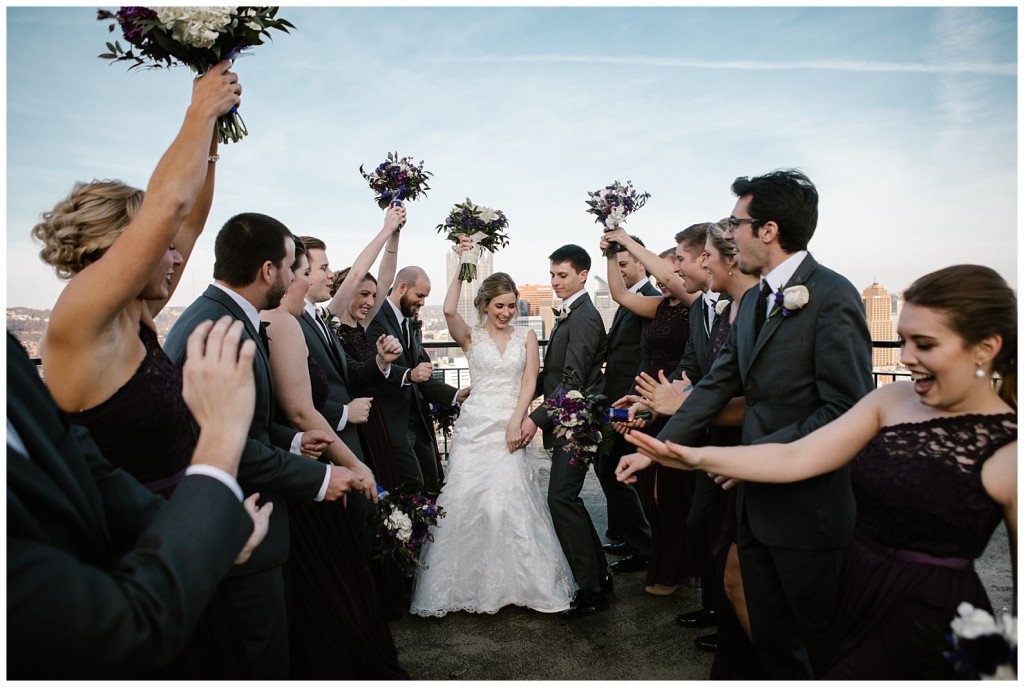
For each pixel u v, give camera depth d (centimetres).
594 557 325
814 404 213
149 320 167
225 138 195
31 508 90
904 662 139
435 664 276
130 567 86
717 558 237
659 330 371
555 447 334
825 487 206
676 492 338
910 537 143
